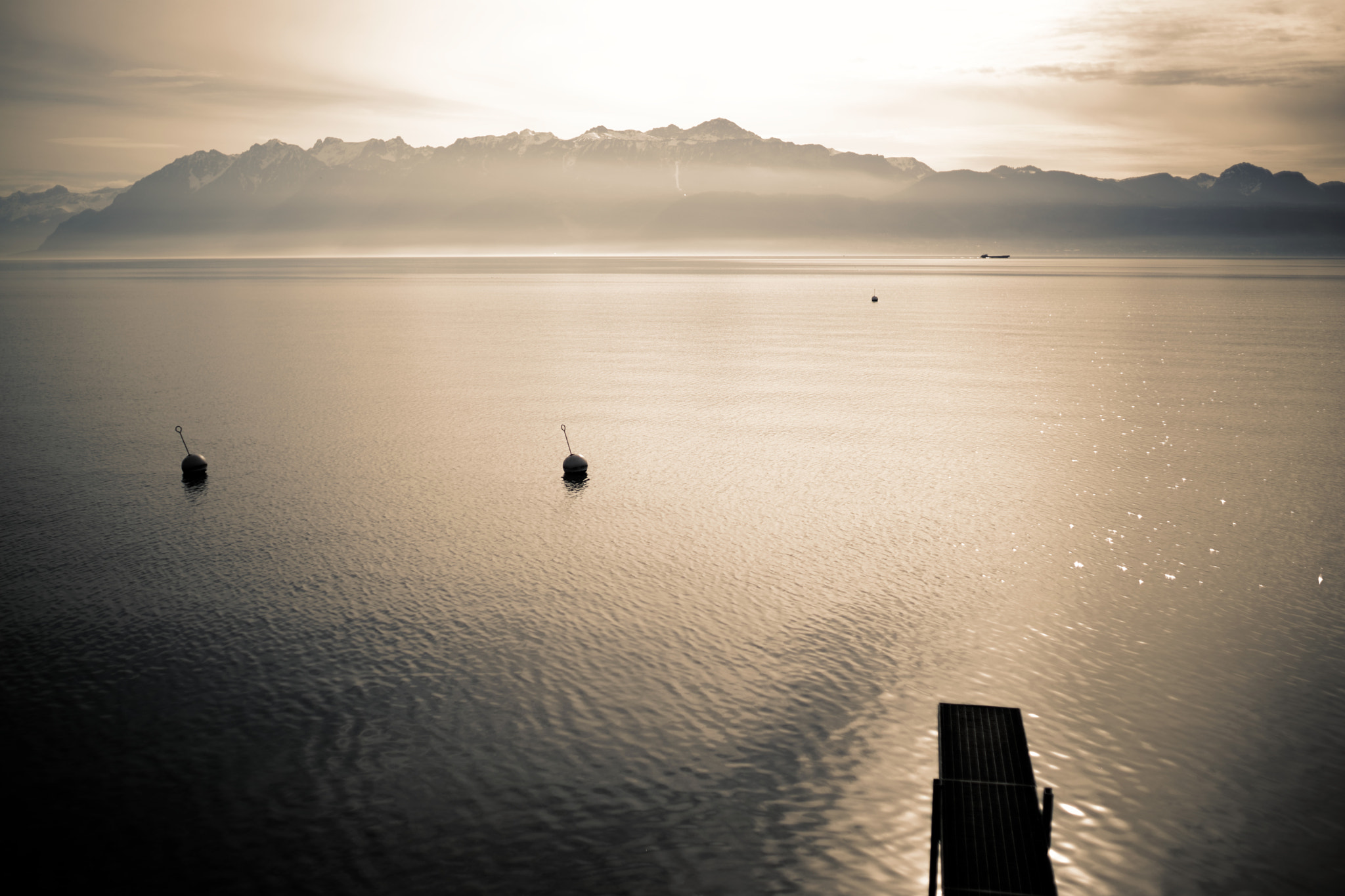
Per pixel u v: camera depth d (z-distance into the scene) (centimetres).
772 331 13288
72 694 2856
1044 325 14138
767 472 5275
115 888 2072
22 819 2297
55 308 18275
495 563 3888
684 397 7706
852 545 4062
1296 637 3139
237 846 2188
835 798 2314
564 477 5188
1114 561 3834
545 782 2389
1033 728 2600
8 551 4075
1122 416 6800
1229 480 4994
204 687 2894
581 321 15188
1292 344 11244
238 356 10606
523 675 2936
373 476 5275
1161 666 2952
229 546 4119
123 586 3681
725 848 2145
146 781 2430
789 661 3003
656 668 2966
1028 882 1748
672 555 3953
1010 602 3441
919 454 5656
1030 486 4928
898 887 2020
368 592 3588
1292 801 2283
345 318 15838
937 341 11844
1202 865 2075
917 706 2728
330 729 2652
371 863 2125
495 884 2053
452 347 11406
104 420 6888
